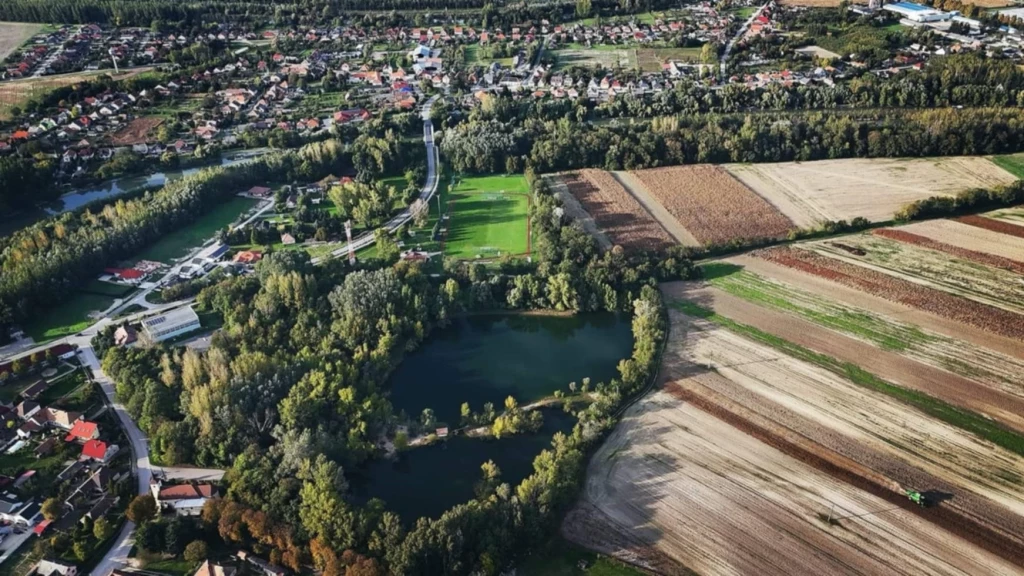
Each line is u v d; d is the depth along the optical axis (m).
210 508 141.00
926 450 159.38
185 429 160.50
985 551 136.50
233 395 164.62
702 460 157.75
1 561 137.00
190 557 135.25
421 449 164.75
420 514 147.62
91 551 138.38
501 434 167.50
